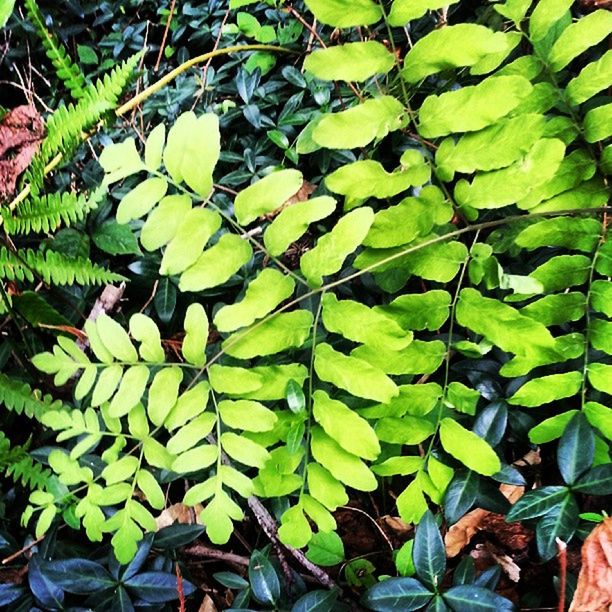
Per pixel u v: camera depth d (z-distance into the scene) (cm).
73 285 53
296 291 49
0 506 44
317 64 36
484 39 36
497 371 44
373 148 50
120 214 37
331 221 52
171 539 41
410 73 37
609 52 37
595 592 33
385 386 38
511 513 37
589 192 40
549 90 39
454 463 41
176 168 37
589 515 38
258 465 38
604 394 42
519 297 41
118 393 38
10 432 49
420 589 37
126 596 39
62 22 77
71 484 42
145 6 76
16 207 42
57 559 42
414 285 49
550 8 37
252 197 37
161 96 63
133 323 39
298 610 37
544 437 41
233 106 60
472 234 46
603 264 39
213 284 38
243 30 61
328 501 39
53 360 38
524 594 42
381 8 36
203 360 39
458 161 38
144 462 46
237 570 46
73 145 41
